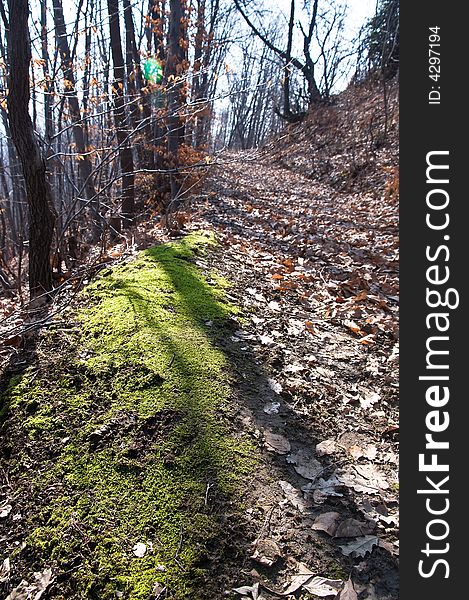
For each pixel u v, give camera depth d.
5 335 3.32
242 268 4.83
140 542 1.94
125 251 5.16
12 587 1.91
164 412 2.52
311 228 7.45
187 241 5.09
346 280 5.15
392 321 4.12
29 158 4.30
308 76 22.64
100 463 2.31
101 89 8.15
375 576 1.89
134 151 9.70
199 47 10.37
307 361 3.36
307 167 17.05
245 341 3.38
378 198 11.14
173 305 3.57
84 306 3.67
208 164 6.50
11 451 2.50
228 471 2.26
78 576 1.86
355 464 2.49
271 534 2.02
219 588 1.79
